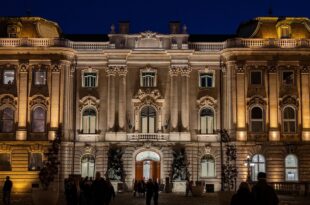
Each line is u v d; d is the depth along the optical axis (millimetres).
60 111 69125
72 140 70312
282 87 70250
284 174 68562
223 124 71375
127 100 71875
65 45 70375
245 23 74375
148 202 37438
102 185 28719
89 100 71438
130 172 69375
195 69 72562
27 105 69438
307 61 70438
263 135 69250
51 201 37312
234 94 69688
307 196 54188
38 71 70250
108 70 71625
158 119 71562
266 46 70188
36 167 68625
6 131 69375
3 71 70312
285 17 72500
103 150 70250
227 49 70188
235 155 63656
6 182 40594
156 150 70000
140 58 72500
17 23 71125
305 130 69375
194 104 71938
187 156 70125
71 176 42062
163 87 72188
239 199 19469
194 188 57312
